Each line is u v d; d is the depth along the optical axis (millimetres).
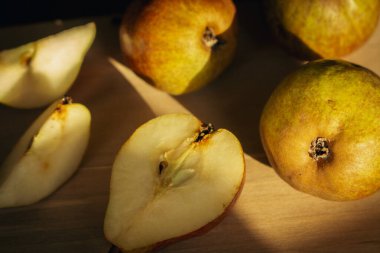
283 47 465
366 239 409
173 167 408
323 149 387
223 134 406
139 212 395
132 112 470
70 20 513
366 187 388
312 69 398
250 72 480
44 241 424
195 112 467
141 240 388
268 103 408
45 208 434
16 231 428
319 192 400
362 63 472
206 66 440
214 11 427
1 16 615
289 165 396
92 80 485
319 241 412
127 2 609
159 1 426
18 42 507
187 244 416
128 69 488
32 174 425
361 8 425
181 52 427
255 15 504
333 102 383
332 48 442
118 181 404
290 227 417
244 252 413
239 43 493
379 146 379
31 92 460
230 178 393
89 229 426
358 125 379
